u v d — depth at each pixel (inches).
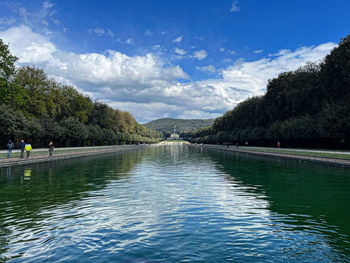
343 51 1571.1
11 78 1501.0
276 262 219.8
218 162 1215.6
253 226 308.2
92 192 504.7
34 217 343.3
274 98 2481.5
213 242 261.4
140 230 295.6
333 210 374.6
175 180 660.1
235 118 3548.2
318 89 1900.8
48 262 221.1
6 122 1423.5
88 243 260.4
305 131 1800.0
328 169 885.8
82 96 2844.5
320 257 229.0
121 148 2950.3
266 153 1737.2
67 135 2126.0
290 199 443.8
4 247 250.4
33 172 820.0
